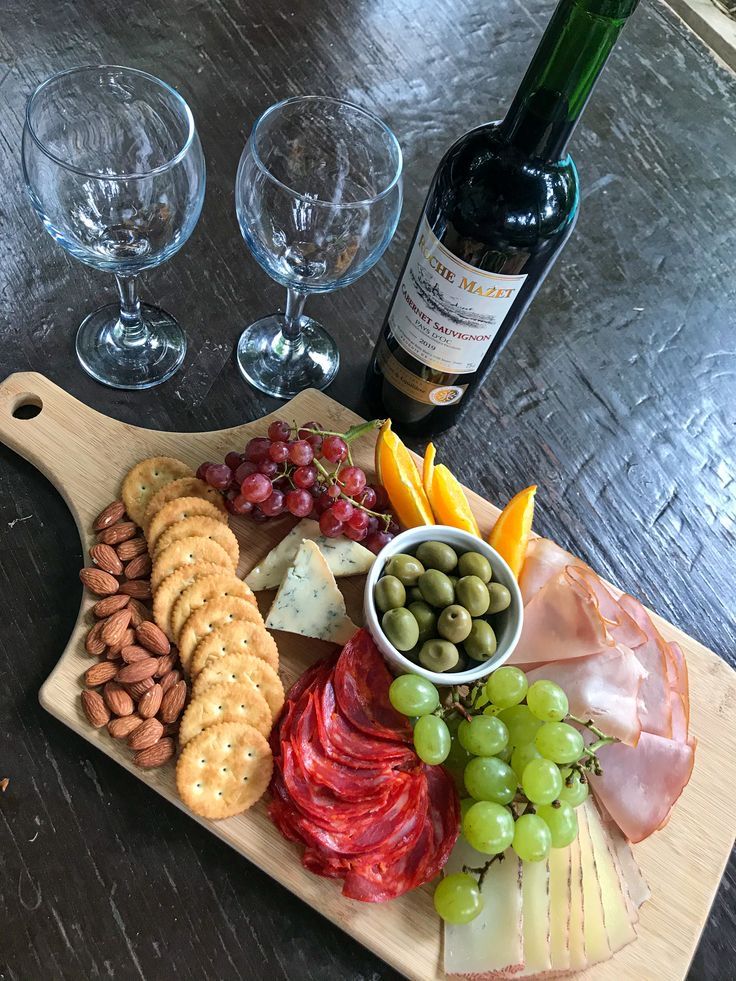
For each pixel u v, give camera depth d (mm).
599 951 678
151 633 735
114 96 812
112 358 923
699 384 1056
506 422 986
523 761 716
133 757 705
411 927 685
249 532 846
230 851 721
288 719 724
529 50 1239
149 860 706
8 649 768
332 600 783
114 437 857
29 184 737
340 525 798
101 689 730
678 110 1256
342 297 1027
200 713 708
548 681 736
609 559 937
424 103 1156
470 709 745
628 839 735
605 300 1086
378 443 842
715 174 1214
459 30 1229
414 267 747
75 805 716
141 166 879
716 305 1114
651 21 1326
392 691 692
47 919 672
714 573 948
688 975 750
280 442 812
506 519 849
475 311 736
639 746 749
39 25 1092
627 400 1027
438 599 711
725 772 816
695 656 872
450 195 684
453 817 701
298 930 701
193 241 1014
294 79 1131
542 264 703
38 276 958
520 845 655
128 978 663
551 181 672
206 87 1099
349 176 890
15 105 1035
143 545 796
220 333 975
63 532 830
